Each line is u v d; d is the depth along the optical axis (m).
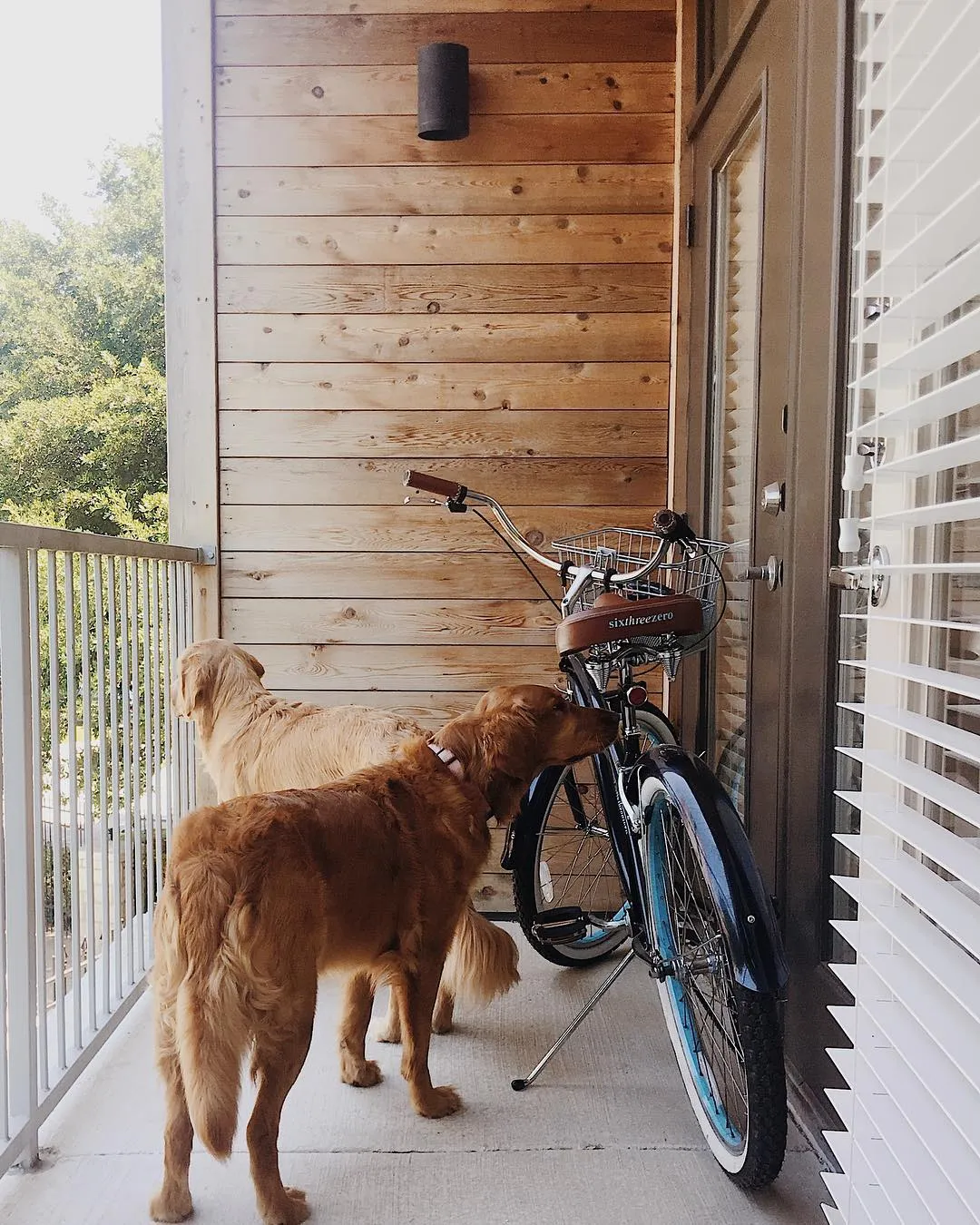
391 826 1.86
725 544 2.26
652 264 3.22
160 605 2.93
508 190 3.22
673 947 2.05
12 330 10.19
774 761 2.12
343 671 3.29
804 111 1.95
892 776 1.17
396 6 3.19
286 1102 2.07
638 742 2.21
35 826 1.91
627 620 1.82
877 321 1.23
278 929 1.61
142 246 10.70
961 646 1.41
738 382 2.64
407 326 3.24
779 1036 1.62
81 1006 2.20
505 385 3.25
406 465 3.26
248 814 1.67
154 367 10.28
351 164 3.22
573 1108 2.06
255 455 3.26
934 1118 1.11
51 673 2.06
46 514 9.34
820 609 1.85
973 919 1.04
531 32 3.19
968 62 1.05
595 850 3.25
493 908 3.30
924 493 1.45
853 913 1.79
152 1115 2.03
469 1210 1.72
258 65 3.21
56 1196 1.76
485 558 3.27
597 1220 1.70
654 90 3.19
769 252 2.22
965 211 0.99
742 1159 1.71
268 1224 1.67
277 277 3.23
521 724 2.01
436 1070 2.22
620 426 3.25
